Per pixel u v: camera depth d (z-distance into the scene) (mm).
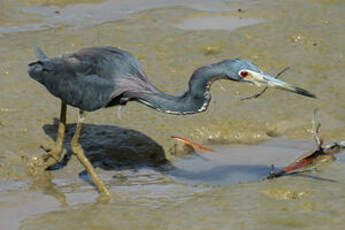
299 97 14898
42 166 11836
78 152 11023
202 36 17500
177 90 14828
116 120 13750
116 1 20516
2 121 13359
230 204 10109
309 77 15617
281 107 14531
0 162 11961
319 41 17328
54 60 11547
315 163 11820
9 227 9680
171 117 14031
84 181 11648
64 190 11180
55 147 11844
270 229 9227
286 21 18656
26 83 14898
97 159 12516
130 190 11195
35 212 10211
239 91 15102
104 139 13070
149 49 16766
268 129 13922
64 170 12055
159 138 13242
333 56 16594
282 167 12219
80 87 11219
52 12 19406
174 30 17922
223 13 19297
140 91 11156
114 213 9953
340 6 19859
